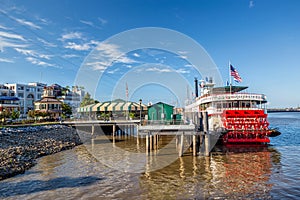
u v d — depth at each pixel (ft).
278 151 81.30
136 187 46.06
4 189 45.19
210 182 48.49
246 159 69.10
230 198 40.24
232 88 113.60
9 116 147.74
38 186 46.93
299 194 41.60
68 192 43.62
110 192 43.52
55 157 76.07
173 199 40.16
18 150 72.23
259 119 95.04
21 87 256.11
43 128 117.80
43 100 193.26
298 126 194.70
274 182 48.11
